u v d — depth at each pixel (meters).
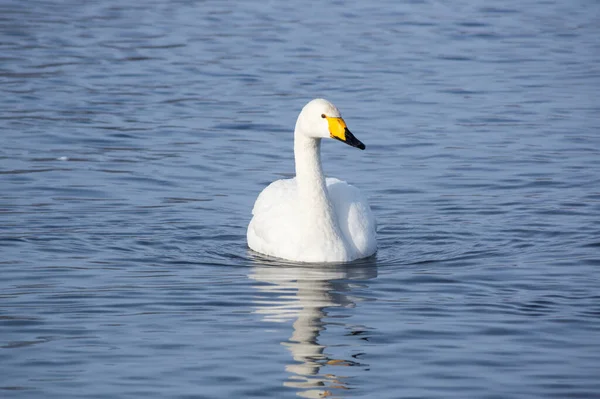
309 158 15.03
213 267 14.47
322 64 28.83
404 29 33.62
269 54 29.91
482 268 14.26
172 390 10.28
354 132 22.38
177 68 28.17
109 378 10.55
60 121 22.91
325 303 12.87
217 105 24.58
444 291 13.30
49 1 37.28
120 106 24.31
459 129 22.59
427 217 16.91
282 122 23.17
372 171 19.70
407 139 21.83
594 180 18.75
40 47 30.12
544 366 10.82
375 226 15.67
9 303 12.74
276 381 10.48
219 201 17.86
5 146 20.89
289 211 15.20
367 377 10.58
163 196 18.03
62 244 15.27
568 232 15.85
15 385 10.38
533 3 38.31
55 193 17.94
